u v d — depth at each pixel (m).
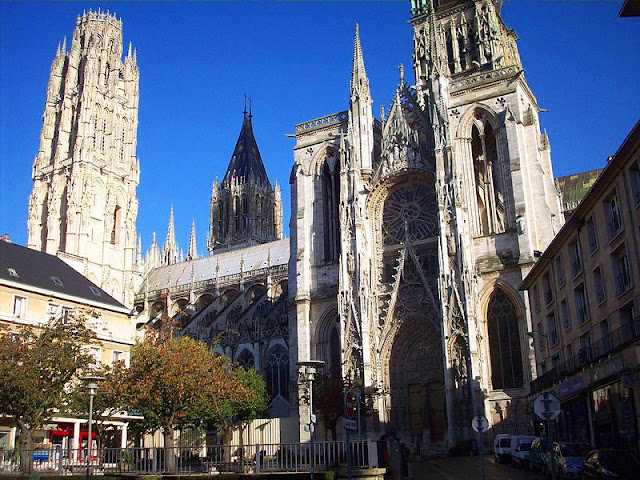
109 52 149.75
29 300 67.62
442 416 73.06
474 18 95.12
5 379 47.12
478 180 80.00
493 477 41.31
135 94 152.50
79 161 134.25
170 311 134.50
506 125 76.25
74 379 60.66
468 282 70.06
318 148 89.75
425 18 99.19
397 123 83.06
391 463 39.12
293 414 82.62
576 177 101.00
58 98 148.00
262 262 133.50
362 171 83.31
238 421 81.69
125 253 140.12
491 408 68.00
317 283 84.75
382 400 73.81
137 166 147.75
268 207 173.50
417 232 79.81
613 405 42.69
